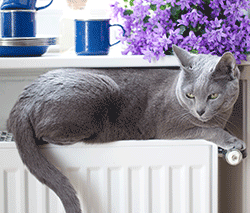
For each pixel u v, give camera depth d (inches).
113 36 58.4
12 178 41.4
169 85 48.3
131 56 47.1
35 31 49.6
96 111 43.7
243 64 46.9
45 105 41.7
